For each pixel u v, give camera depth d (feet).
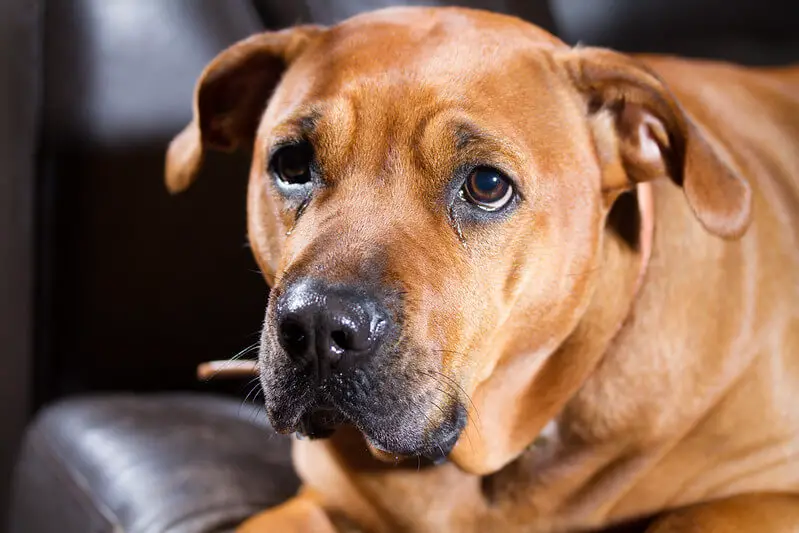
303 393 4.30
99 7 7.61
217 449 6.48
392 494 5.54
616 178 5.09
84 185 7.56
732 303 5.28
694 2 10.85
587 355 5.19
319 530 5.60
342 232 4.39
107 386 7.86
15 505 7.36
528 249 4.71
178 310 7.77
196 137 5.60
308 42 5.31
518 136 4.63
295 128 4.76
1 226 8.41
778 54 10.94
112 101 7.57
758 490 5.22
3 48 8.09
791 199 5.96
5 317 8.61
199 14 7.83
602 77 4.95
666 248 5.31
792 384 5.32
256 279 7.83
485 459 5.23
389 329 4.20
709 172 4.86
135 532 5.71
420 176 4.56
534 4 9.39
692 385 5.18
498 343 4.84
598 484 5.30
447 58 4.71
